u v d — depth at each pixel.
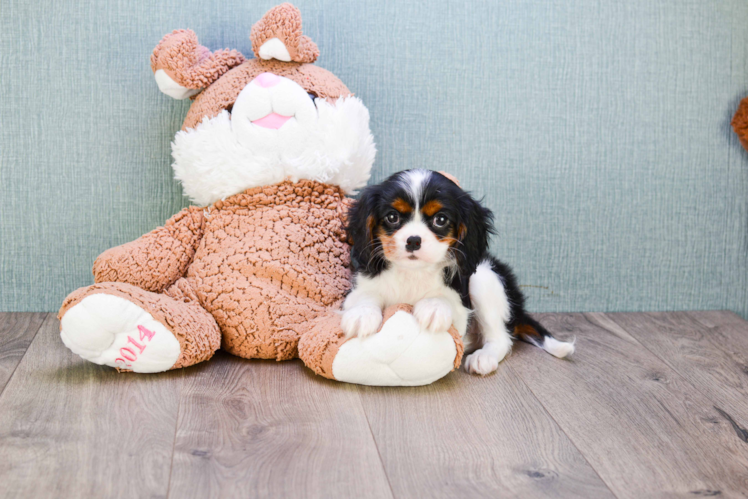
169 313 1.32
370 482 0.98
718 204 1.91
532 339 1.63
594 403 1.30
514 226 1.85
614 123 1.83
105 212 1.73
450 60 1.76
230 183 1.48
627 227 1.89
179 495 0.94
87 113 1.68
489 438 1.14
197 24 1.67
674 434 1.18
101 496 0.93
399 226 1.29
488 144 1.80
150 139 1.70
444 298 1.38
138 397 1.24
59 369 1.36
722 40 1.84
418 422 1.19
